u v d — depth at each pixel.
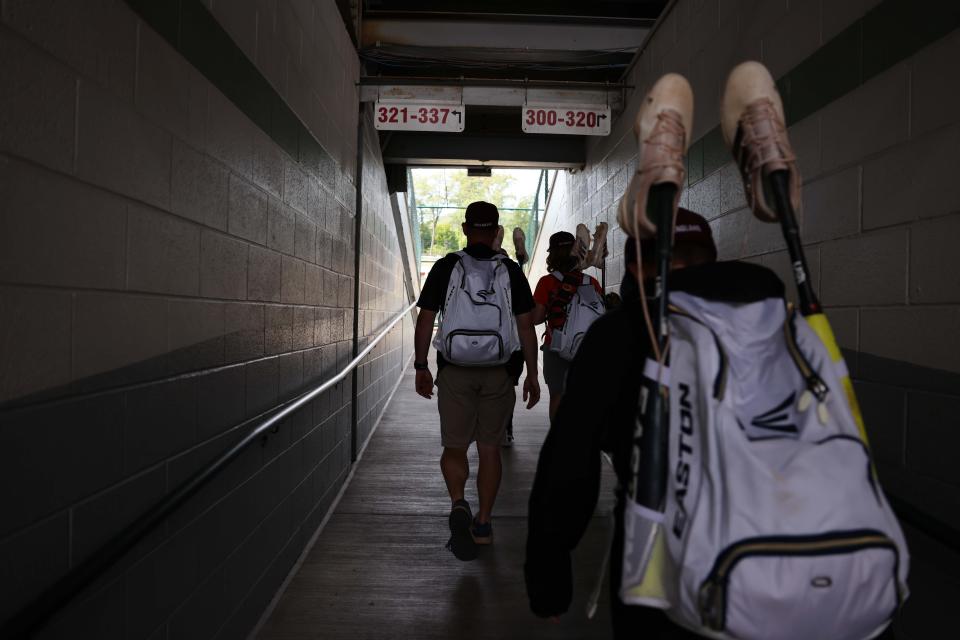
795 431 0.93
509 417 3.29
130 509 1.50
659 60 4.61
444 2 5.57
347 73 4.47
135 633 1.54
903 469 1.92
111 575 1.43
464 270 3.15
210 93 1.96
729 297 1.04
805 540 0.79
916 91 1.89
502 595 2.82
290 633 2.48
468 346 3.04
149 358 1.59
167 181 1.67
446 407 3.19
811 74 2.50
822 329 1.08
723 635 0.83
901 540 0.87
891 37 2.00
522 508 3.94
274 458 2.70
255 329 2.41
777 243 2.79
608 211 6.06
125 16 1.46
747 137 1.15
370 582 2.92
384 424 6.15
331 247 3.85
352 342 4.68
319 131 3.52
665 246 1.04
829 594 0.78
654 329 1.07
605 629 2.55
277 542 2.78
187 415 1.81
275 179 2.66
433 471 4.67
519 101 5.32
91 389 1.34
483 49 5.33
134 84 1.50
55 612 1.11
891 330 1.98
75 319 1.28
